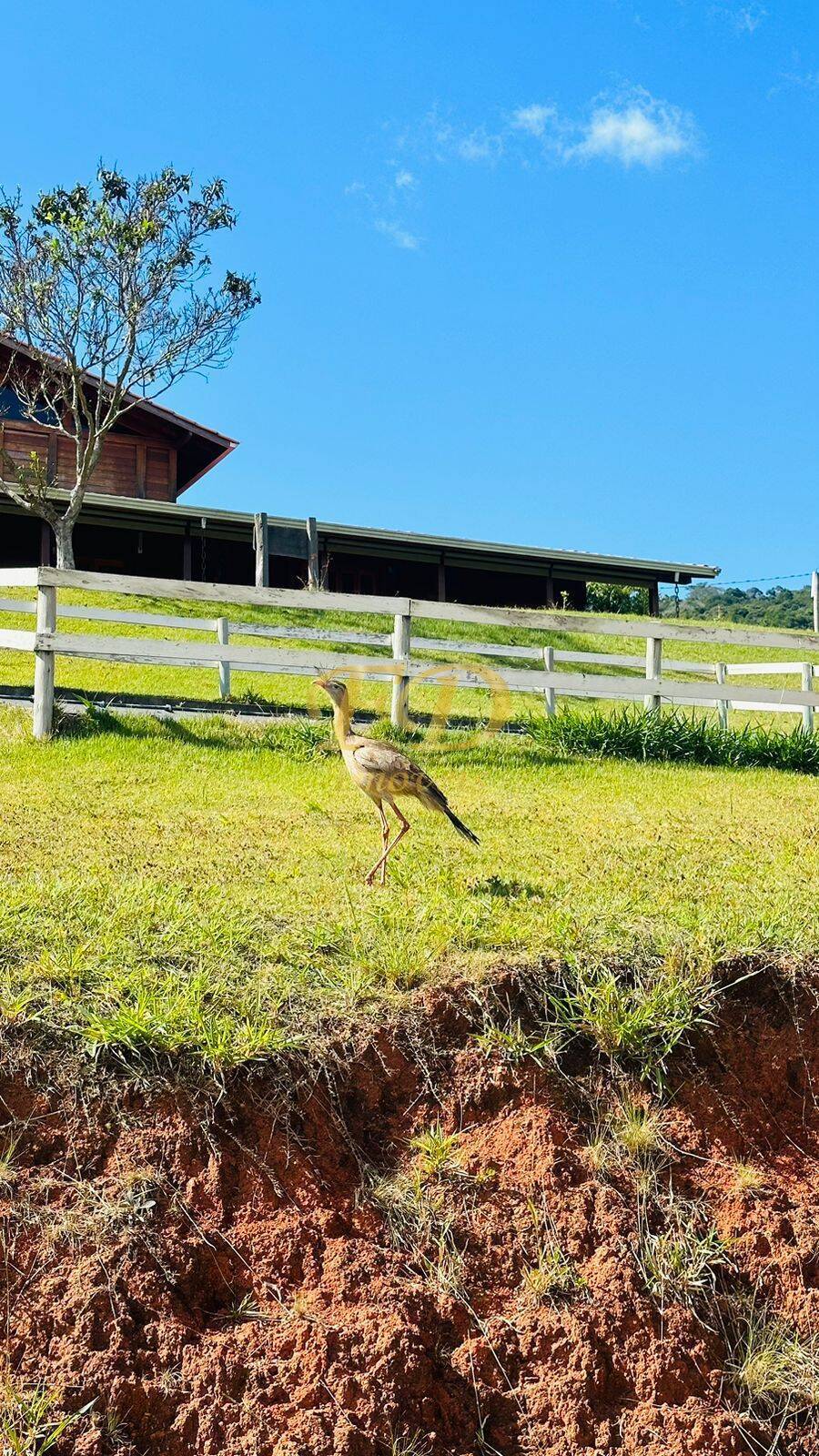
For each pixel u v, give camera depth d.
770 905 7.09
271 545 27.06
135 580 12.30
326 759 12.15
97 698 14.09
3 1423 4.11
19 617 21.23
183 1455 4.24
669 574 38.69
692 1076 5.90
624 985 6.05
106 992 5.30
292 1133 5.10
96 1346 4.38
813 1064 6.14
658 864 8.32
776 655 28.86
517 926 6.34
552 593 37.00
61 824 8.48
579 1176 5.39
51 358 28.06
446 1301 4.86
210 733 12.62
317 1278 4.79
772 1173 5.73
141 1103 5.00
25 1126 4.83
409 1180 5.17
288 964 5.82
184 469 37.56
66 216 26.44
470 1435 4.62
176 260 27.30
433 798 7.41
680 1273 5.21
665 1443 4.76
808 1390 5.08
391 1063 5.44
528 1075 5.58
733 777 13.19
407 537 32.75
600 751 13.94
